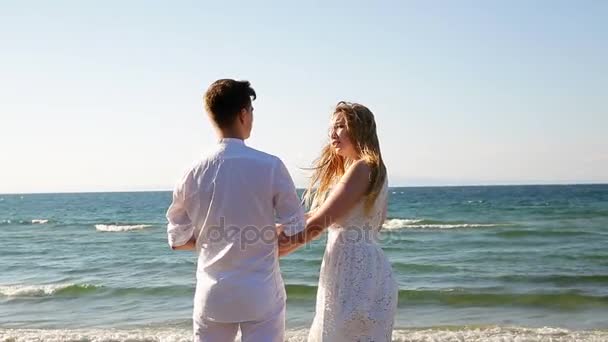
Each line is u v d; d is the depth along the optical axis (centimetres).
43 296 1103
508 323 827
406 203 6106
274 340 291
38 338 694
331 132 336
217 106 291
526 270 1440
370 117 331
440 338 697
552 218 3331
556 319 852
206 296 289
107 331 775
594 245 1986
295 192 296
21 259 1939
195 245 302
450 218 3512
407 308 955
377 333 323
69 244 2447
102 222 4062
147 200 9888
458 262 1612
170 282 1295
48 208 7112
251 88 303
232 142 293
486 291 1103
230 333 295
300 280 1338
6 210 6750
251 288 285
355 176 317
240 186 286
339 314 321
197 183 290
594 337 698
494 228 2694
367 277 322
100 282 1340
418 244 2102
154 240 2553
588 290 1120
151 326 825
